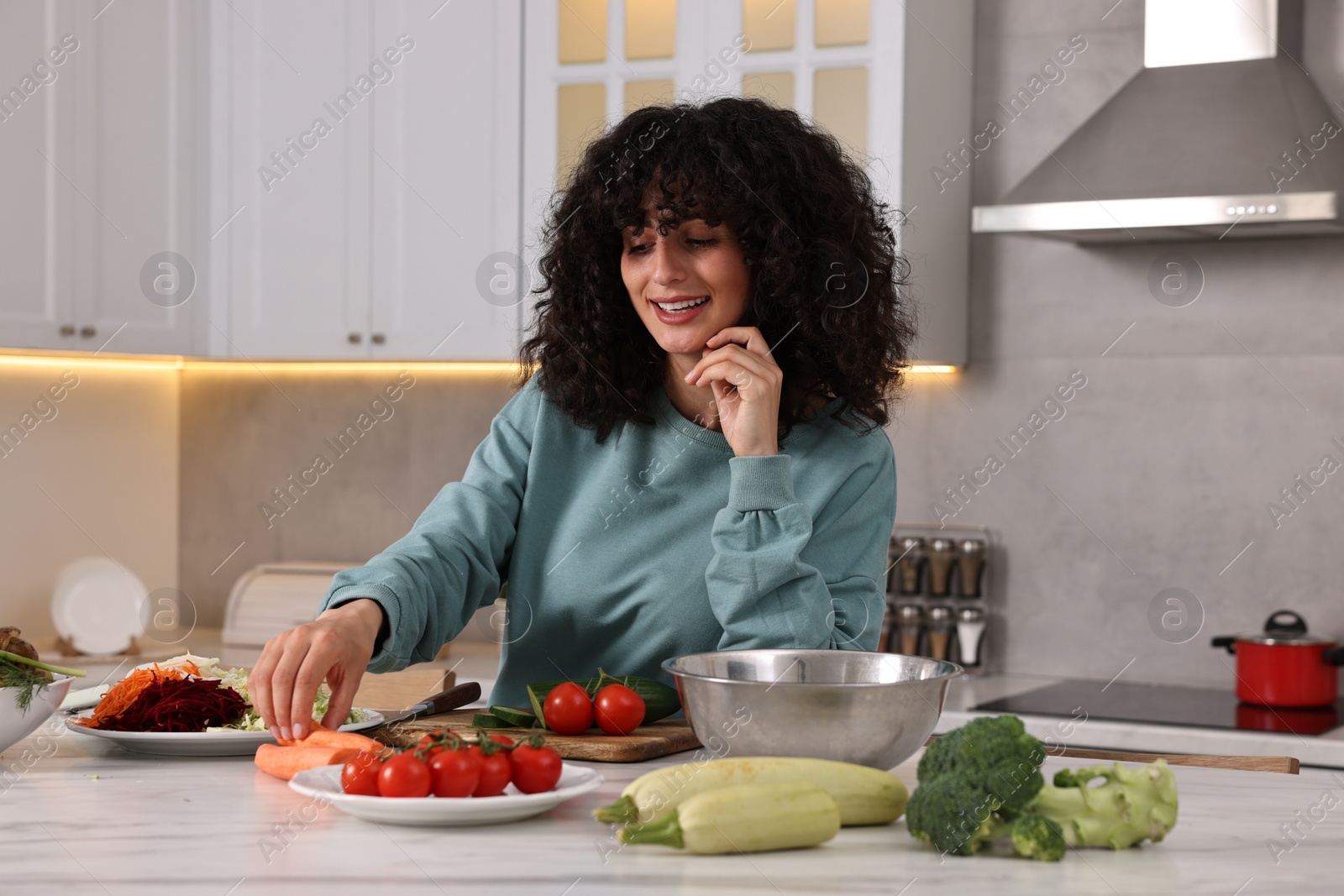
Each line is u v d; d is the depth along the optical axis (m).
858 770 0.90
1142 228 2.40
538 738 0.97
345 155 2.89
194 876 0.78
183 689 1.17
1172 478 2.69
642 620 1.37
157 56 2.89
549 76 2.73
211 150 2.98
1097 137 2.53
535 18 2.74
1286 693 2.38
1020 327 2.81
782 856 0.83
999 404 2.83
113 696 1.17
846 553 1.37
